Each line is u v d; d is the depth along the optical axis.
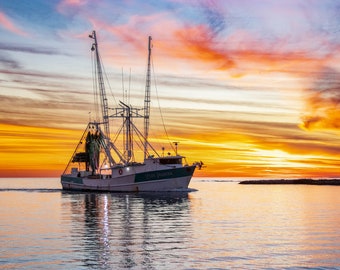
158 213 64.81
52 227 47.94
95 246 35.59
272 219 56.44
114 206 78.44
